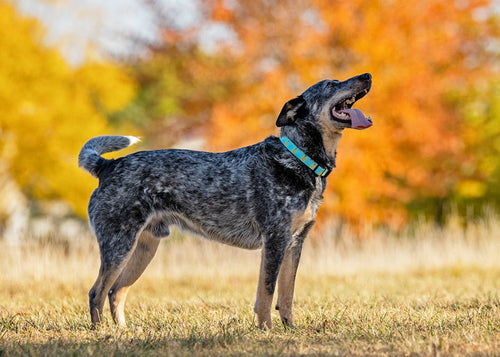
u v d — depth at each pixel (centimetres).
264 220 616
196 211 638
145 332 579
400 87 1592
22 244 1235
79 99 2391
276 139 635
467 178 2178
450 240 1387
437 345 488
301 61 1636
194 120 1891
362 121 617
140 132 2491
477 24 1788
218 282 1120
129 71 2766
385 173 1973
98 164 654
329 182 1611
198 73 1827
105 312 718
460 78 1802
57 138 2278
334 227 1550
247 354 468
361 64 1616
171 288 1051
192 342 521
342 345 503
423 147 1698
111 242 629
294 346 506
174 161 641
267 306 605
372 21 1605
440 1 1656
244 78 1747
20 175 2295
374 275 1186
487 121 2227
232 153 647
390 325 588
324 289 988
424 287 977
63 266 1182
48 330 614
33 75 2277
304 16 1708
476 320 602
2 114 2194
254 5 1725
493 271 1193
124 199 630
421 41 1623
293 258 639
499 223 1481
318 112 626
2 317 685
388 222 1764
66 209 2823
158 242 680
